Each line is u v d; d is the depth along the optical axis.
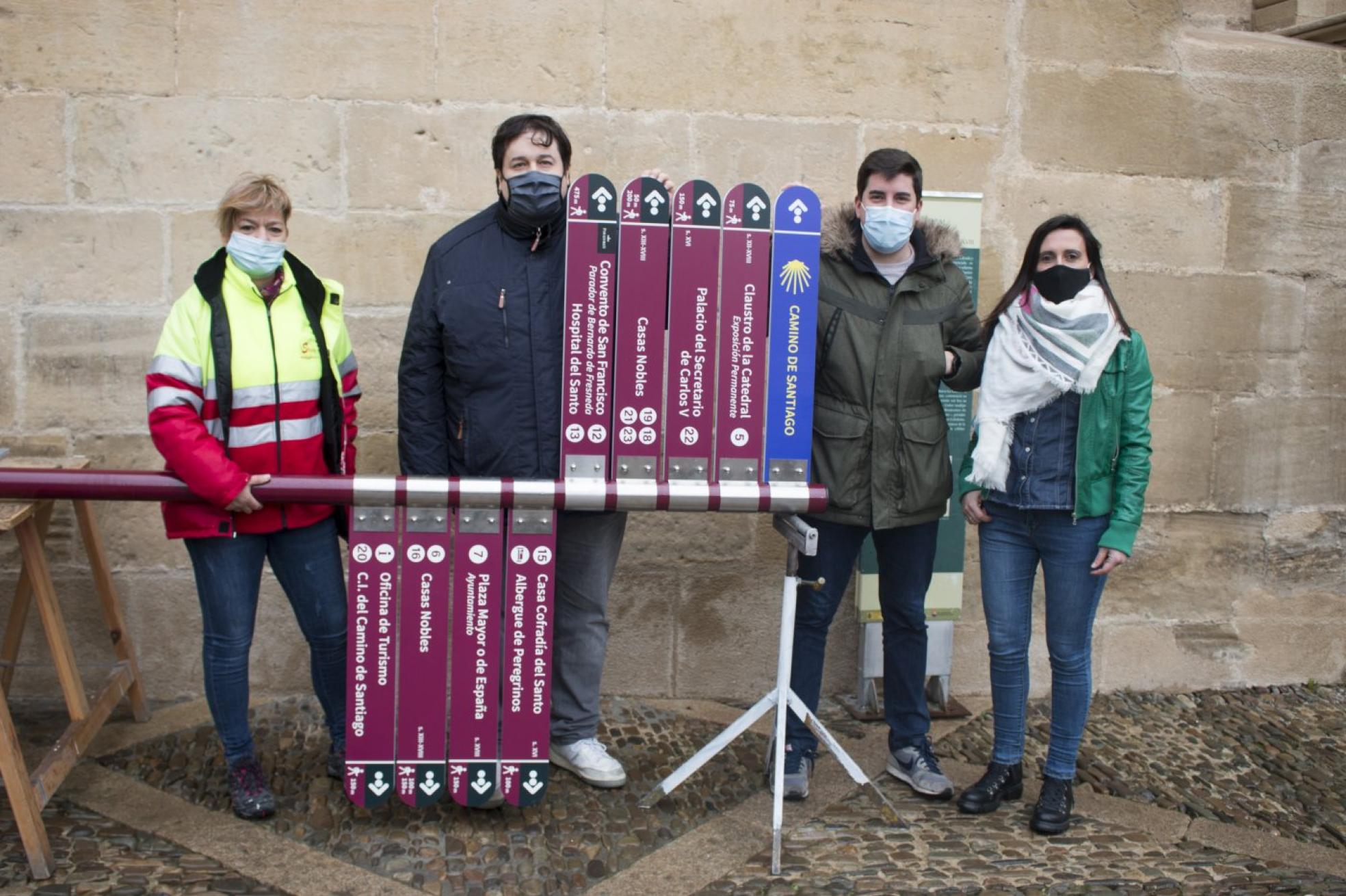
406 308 3.91
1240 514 4.48
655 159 3.98
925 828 3.28
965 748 3.88
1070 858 3.14
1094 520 3.18
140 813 3.17
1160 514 4.42
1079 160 4.23
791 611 3.12
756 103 4.01
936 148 4.13
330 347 3.16
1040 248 3.23
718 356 3.02
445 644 3.06
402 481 2.97
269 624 4.00
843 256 3.21
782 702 3.12
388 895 2.82
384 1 3.78
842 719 4.07
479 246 3.12
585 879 2.94
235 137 3.78
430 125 3.85
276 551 3.17
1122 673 4.48
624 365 3.01
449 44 3.83
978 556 4.29
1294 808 3.54
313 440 3.13
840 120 4.06
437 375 3.17
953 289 3.30
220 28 3.73
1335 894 3.00
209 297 2.95
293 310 3.09
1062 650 3.26
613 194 2.95
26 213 3.71
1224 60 4.27
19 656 3.90
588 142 3.94
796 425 3.07
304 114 3.79
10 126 3.68
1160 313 4.34
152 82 3.72
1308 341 4.45
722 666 4.21
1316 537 4.55
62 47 3.67
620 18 3.90
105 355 3.80
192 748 3.59
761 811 3.33
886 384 3.19
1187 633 4.50
